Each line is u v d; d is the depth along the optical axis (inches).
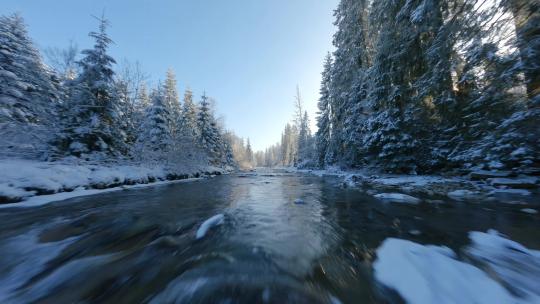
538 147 259.9
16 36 657.6
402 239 151.6
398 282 95.5
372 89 565.0
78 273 115.0
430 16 374.9
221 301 88.8
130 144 727.7
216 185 558.9
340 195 357.4
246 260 128.6
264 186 528.4
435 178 415.8
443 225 181.5
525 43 232.8
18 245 155.7
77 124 537.6
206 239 166.1
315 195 367.9
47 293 98.4
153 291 97.7
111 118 603.8
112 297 95.0
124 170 543.8
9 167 325.4
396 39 487.2
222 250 144.7
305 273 112.6
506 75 253.0
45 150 491.5
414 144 465.7
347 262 124.0
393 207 254.7
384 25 521.0
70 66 636.1
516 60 246.2
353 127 699.4
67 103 545.3
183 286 101.0
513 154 273.3
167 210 269.6
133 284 104.2
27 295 97.1
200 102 1286.9
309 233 178.1
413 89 474.6
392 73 504.7
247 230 187.8
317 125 1231.5
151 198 358.6
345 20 762.8
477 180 356.5
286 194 390.6
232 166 1759.4
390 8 490.3
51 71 696.4
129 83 787.4
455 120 386.0
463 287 86.1
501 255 119.8
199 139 1184.2
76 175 407.2
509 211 212.5
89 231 187.8
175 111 1142.3
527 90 249.8
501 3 234.2
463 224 181.9
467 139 362.6
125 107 754.2
